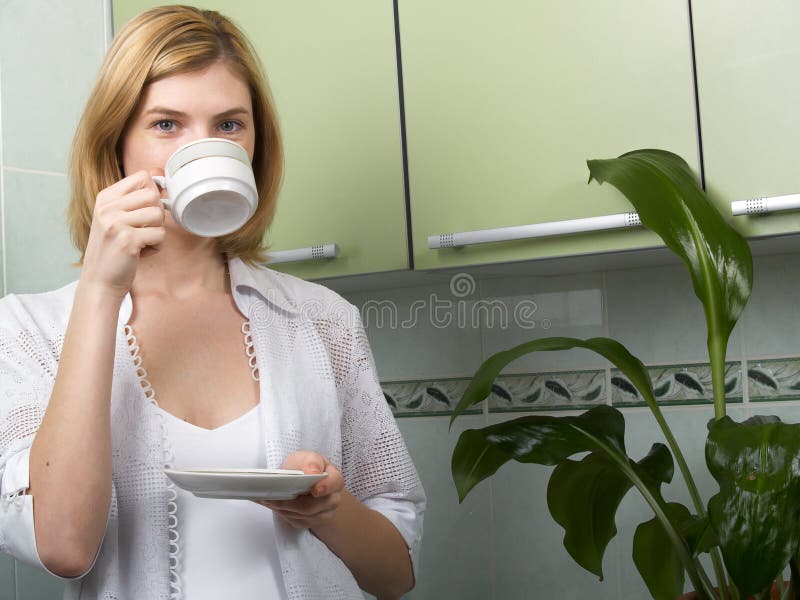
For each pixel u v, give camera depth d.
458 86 1.33
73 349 0.76
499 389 1.64
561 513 1.26
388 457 1.03
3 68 1.45
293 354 0.98
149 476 0.84
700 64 1.16
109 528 0.84
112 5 1.63
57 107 1.53
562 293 1.59
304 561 0.89
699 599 1.12
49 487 0.75
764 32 1.12
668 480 1.22
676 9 1.17
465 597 1.64
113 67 0.87
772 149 1.11
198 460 0.86
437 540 1.68
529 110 1.27
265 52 1.48
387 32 1.38
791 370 1.39
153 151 0.86
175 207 0.76
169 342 0.92
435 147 1.34
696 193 1.10
